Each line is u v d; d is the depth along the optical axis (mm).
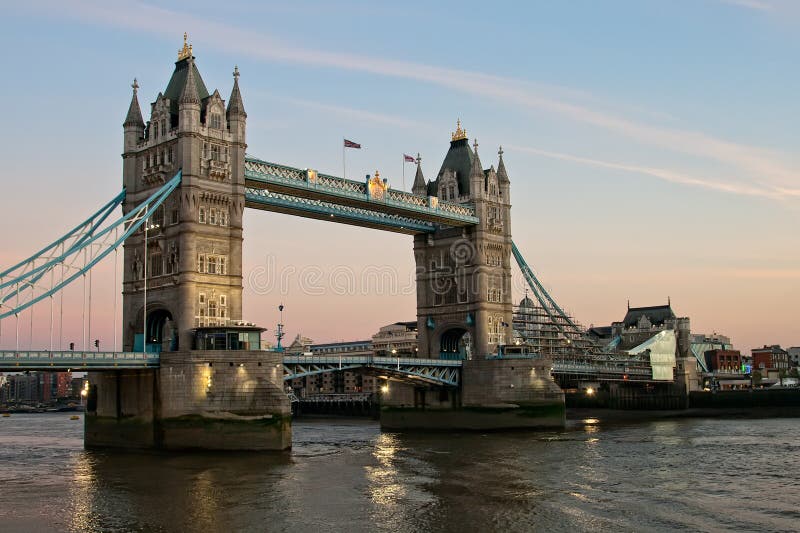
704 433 114250
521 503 57156
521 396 121500
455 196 132125
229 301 92125
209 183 91688
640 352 183875
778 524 50656
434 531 48875
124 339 95625
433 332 132625
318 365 103188
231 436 83812
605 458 82312
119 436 90688
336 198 108000
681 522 51156
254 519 52062
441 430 125750
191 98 90688
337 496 59750
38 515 53344
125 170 96188
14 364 75438
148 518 52375
